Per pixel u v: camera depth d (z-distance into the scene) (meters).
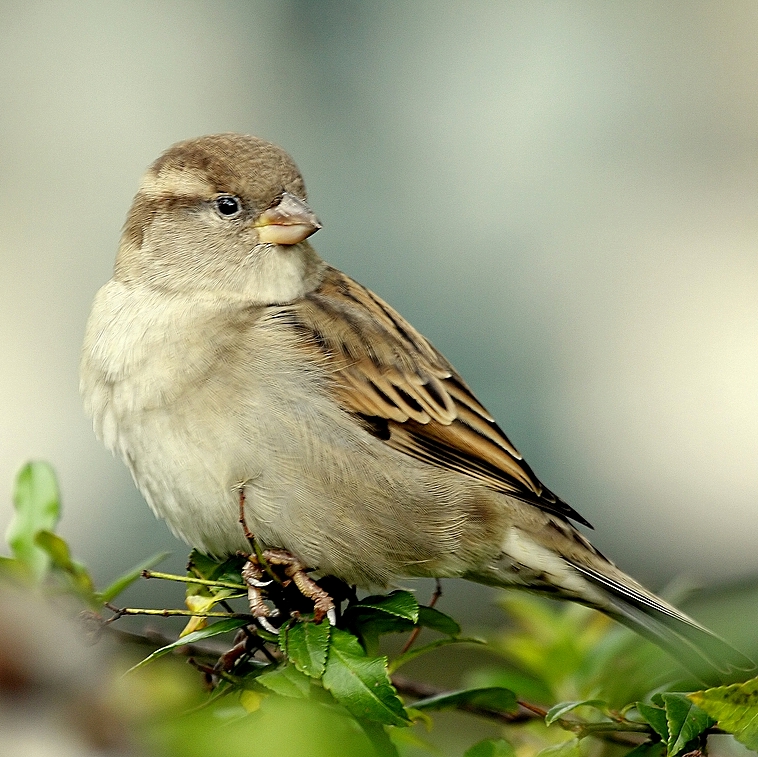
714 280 13.17
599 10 13.55
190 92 13.40
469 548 8.13
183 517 7.82
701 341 13.09
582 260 13.12
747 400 12.84
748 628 6.91
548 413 12.85
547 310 13.01
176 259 8.44
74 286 13.02
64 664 2.95
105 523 12.27
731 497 12.64
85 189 13.23
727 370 12.94
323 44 13.37
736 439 12.82
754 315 13.07
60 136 13.31
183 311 8.21
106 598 6.12
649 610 7.75
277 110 13.29
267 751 4.00
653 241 13.25
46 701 2.91
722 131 13.48
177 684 5.02
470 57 13.40
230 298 8.32
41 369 12.77
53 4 13.49
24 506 6.61
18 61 13.40
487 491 8.13
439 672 11.02
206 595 6.59
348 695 5.61
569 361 12.95
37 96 13.35
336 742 4.32
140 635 6.71
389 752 5.63
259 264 8.35
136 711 3.15
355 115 13.27
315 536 7.79
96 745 2.92
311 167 13.11
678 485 12.76
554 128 13.38
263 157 8.52
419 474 8.01
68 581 6.19
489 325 12.91
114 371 8.02
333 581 8.06
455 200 13.15
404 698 7.32
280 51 13.39
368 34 13.37
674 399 12.89
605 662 7.27
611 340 12.95
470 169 13.23
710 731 5.64
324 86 13.31
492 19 13.45
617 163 13.41
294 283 8.45
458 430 8.20
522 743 6.91
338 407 7.92
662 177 13.44
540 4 13.52
